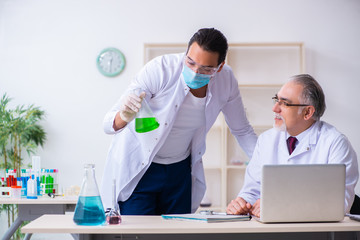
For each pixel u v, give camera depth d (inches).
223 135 200.7
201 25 209.5
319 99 84.3
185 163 95.8
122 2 209.6
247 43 200.5
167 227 62.3
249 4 209.9
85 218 63.1
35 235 189.0
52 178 143.8
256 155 93.0
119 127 81.4
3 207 189.6
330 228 64.9
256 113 210.1
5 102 197.5
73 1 210.1
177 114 89.6
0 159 201.8
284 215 66.9
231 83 96.6
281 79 209.8
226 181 201.6
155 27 209.5
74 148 207.2
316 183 67.5
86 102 208.4
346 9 210.1
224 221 68.9
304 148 85.4
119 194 90.5
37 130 200.1
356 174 81.7
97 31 209.5
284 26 210.1
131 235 69.3
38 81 208.7
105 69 207.8
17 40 209.3
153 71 87.8
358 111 209.0
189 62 80.5
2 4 209.9
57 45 209.3
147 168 90.0
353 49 209.9
